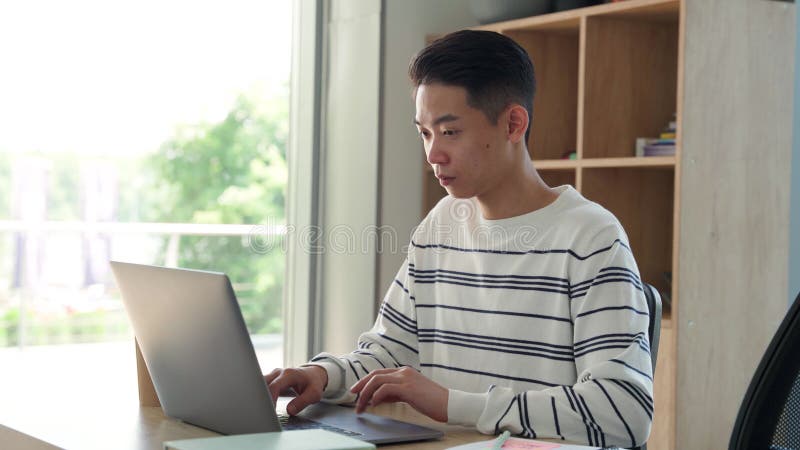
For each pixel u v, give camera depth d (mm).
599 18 3100
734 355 2881
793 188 3100
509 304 1578
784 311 2986
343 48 3551
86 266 6258
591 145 3104
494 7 3391
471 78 1498
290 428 1351
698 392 2811
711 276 2822
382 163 3518
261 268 10672
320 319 3590
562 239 1533
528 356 1554
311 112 3576
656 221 3250
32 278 5840
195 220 12852
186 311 1275
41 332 7566
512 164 1578
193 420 1370
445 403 1349
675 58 3221
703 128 2793
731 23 2840
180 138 12664
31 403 1556
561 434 1315
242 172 12961
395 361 1719
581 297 1475
